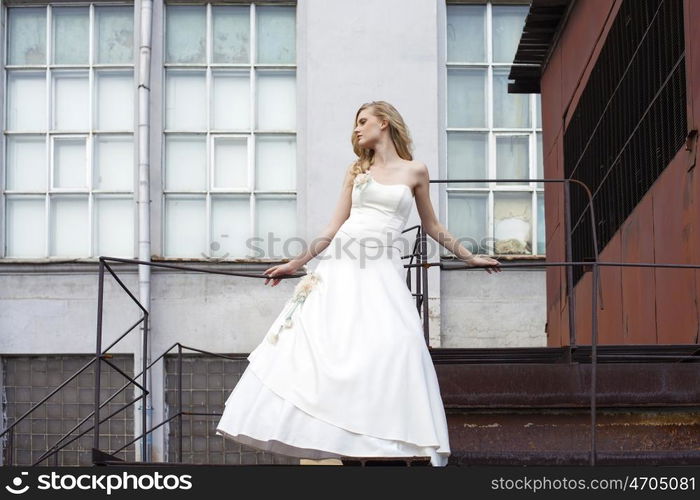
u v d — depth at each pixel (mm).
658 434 6566
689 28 7680
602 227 10211
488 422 6625
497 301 16656
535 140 17312
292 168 17266
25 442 16391
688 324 7586
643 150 8797
